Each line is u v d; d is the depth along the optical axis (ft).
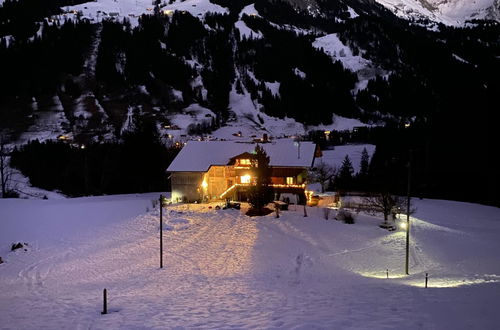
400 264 81.10
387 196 121.39
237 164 153.69
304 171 149.18
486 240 105.50
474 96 236.63
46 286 63.98
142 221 117.19
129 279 66.80
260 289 55.52
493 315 34.14
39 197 198.90
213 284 60.95
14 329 40.45
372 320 33.83
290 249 89.30
